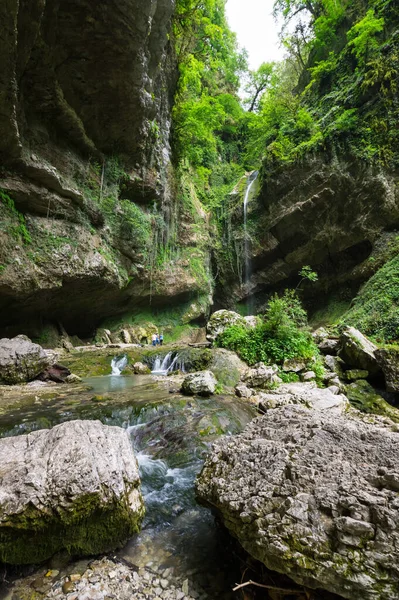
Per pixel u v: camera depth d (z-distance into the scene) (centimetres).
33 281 916
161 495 339
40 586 221
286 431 266
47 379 770
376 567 152
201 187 2150
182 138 1628
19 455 261
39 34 728
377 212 1364
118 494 246
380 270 1216
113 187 1223
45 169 874
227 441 286
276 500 194
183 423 479
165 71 1254
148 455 416
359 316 1102
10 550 221
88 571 234
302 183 1600
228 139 2589
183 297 1905
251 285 2002
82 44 801
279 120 1878
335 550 164
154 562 248
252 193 1997
